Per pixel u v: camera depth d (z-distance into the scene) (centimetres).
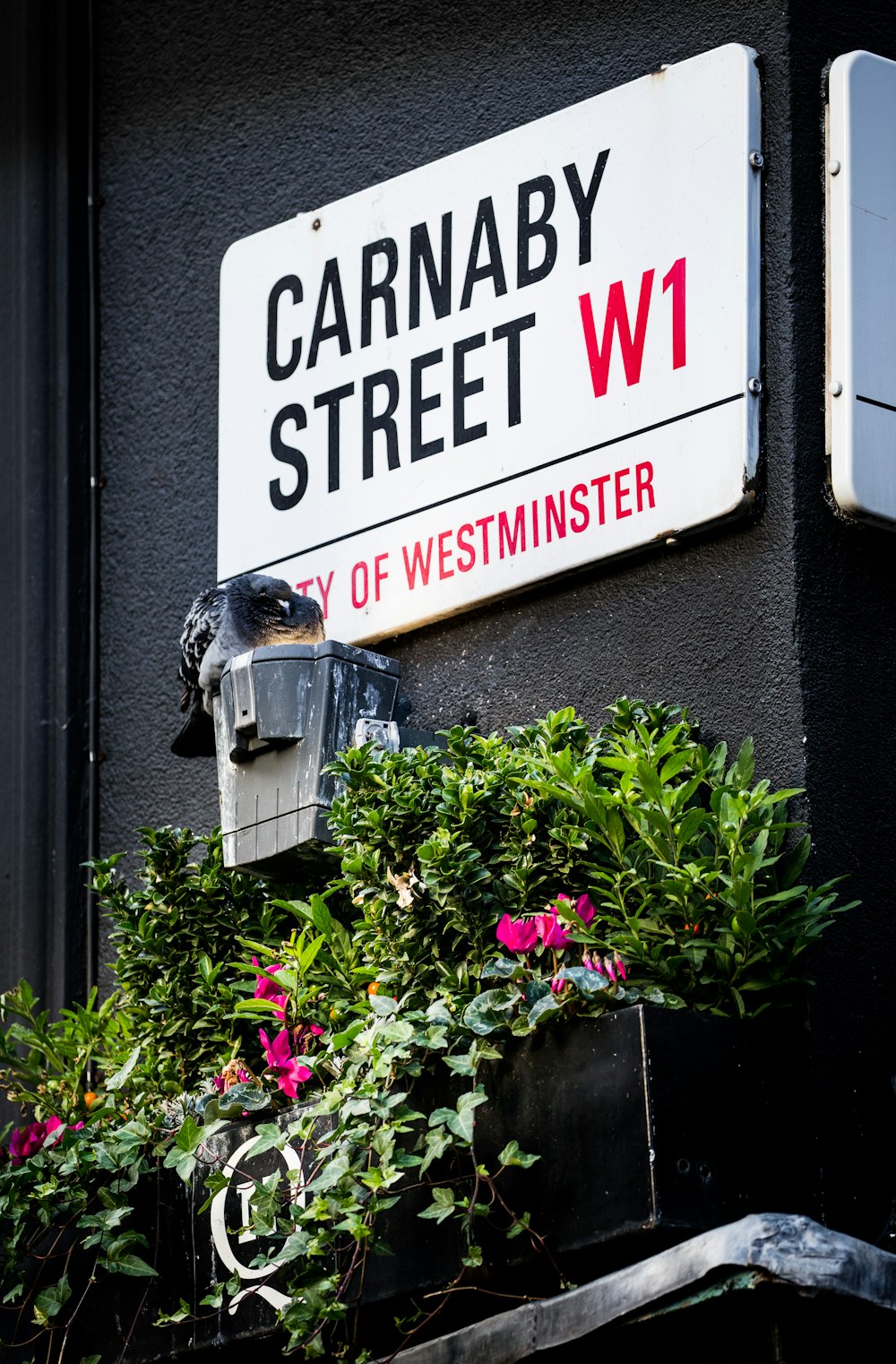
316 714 485
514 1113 405
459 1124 396
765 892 430
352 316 553
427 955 436
